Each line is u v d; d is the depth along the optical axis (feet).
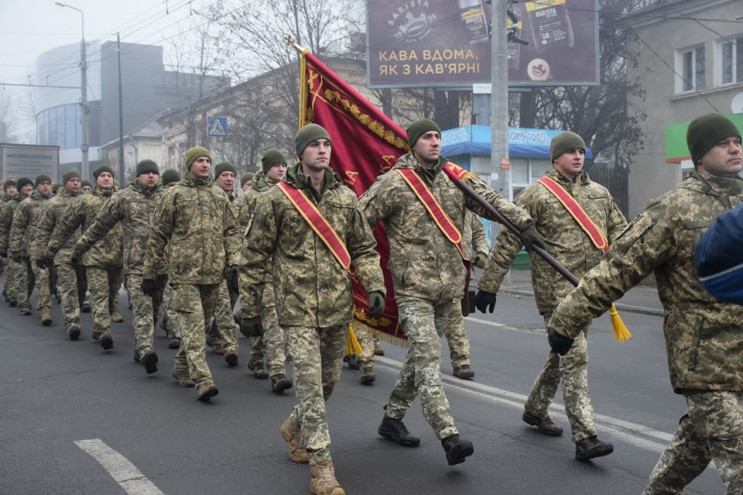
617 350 28.37
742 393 9.48
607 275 10.08
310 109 17.74
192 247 20.59
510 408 19.57
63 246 30.71
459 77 79.00
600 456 14.97
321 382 13.82
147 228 25.27
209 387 19.94
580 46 78.95
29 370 24.44
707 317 9.49
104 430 17.62
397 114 103.91
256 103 108.58
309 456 13.43
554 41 78.74
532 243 14.42
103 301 27.71
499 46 52.39
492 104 52.75
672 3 80.43
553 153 16.25
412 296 14.87
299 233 14.02
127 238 25.25
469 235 15.75
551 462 15.15
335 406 19.86
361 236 14.60
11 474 14.56
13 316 37.50
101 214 25.41
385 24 78.95
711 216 9.56
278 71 102.94
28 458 15.53
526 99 88.07
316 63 17.63
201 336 20.61
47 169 103.86
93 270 27.68
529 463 15.10
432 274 14.90
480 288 16.10
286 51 101.14
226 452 15.96
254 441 16.75
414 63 79.00
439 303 15.25
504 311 39.47
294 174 14.34
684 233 9.59
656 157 84.48
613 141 87.10
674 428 17.75
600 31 85.51
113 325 34.12
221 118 103.24
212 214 20.98
